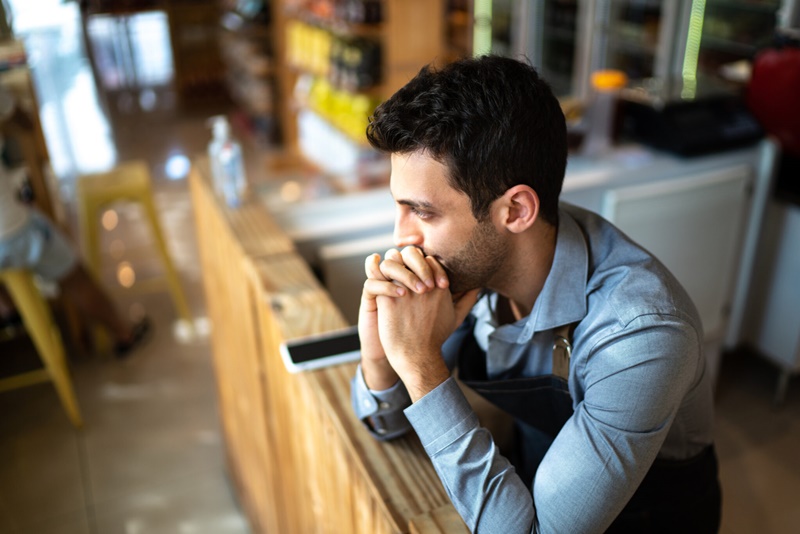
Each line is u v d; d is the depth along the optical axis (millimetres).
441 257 900
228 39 6680
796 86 2344
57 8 5031
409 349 908
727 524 2184
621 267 935
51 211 3051
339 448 1109
